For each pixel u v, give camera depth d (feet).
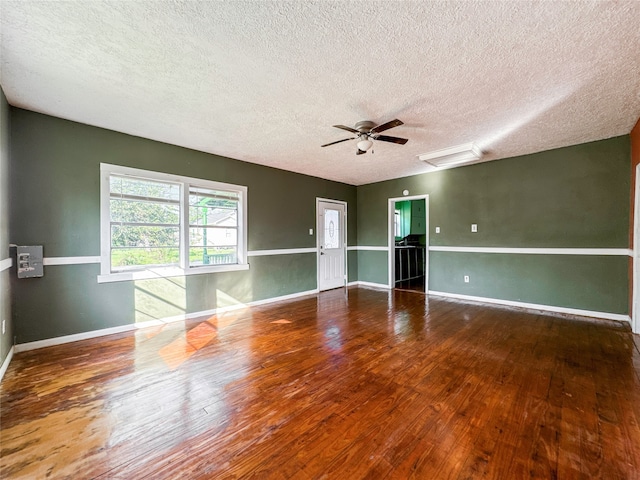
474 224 16.46
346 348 9.63
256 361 8.68
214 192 14.40
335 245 20.90
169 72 7.29
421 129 11.11
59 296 10.05
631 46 6.25
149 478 4.50
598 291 12.78
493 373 7.82
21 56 6.61
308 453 5.00
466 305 15.38
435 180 18.08
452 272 17.43
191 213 13.50
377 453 4.99
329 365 8.39
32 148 9.53
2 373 7.75
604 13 5.32
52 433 5.51
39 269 9.58
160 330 11.53
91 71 7.25
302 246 18.54
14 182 9.20
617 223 12.26
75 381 7.50
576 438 5.28
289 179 17.81
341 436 5.42
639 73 7.30
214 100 8.76
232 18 5.46
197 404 6.48
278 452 5.03
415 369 8.10
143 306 11.91
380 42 6.16
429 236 18.42
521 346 9.70
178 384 7.35
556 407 6.24
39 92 8.31
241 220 15.34
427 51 6.46
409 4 5.14
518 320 12.62
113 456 4.95
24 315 9.43
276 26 5.68
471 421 5.82
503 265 15.44
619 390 6.89
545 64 6.93
